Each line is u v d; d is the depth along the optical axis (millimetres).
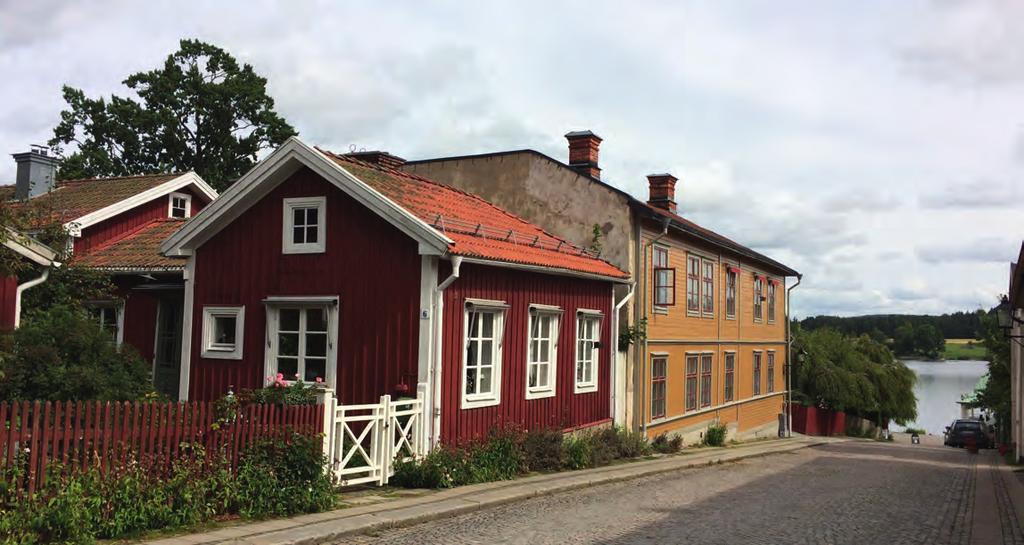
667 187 27891
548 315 16250
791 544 8977
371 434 11562
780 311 36250
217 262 14633
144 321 17500
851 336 50500
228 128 41688
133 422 8117
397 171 17281
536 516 10289
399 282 13086
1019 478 17891
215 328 14688
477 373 13953
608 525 9734
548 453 14805
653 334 21594
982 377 48656
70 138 41000
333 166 13281
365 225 13453
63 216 19469
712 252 26875
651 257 21453
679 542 8805
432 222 13648
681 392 23844
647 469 15773
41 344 11227
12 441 7168
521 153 21594
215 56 41750
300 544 8078
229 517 8812
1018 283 15992
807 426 38906
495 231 15555
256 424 9375
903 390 47188
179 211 22969
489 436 13750
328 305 13539
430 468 11812
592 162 22328
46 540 7141
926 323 125000
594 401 18266
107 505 7754
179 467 8453
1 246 12305
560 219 20938
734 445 26672
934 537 9836
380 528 9031
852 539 9438
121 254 18516
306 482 9586
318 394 11109
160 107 40656
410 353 12852
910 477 17547
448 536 8844
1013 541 9688
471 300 13547
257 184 13930
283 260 14062
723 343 27922
